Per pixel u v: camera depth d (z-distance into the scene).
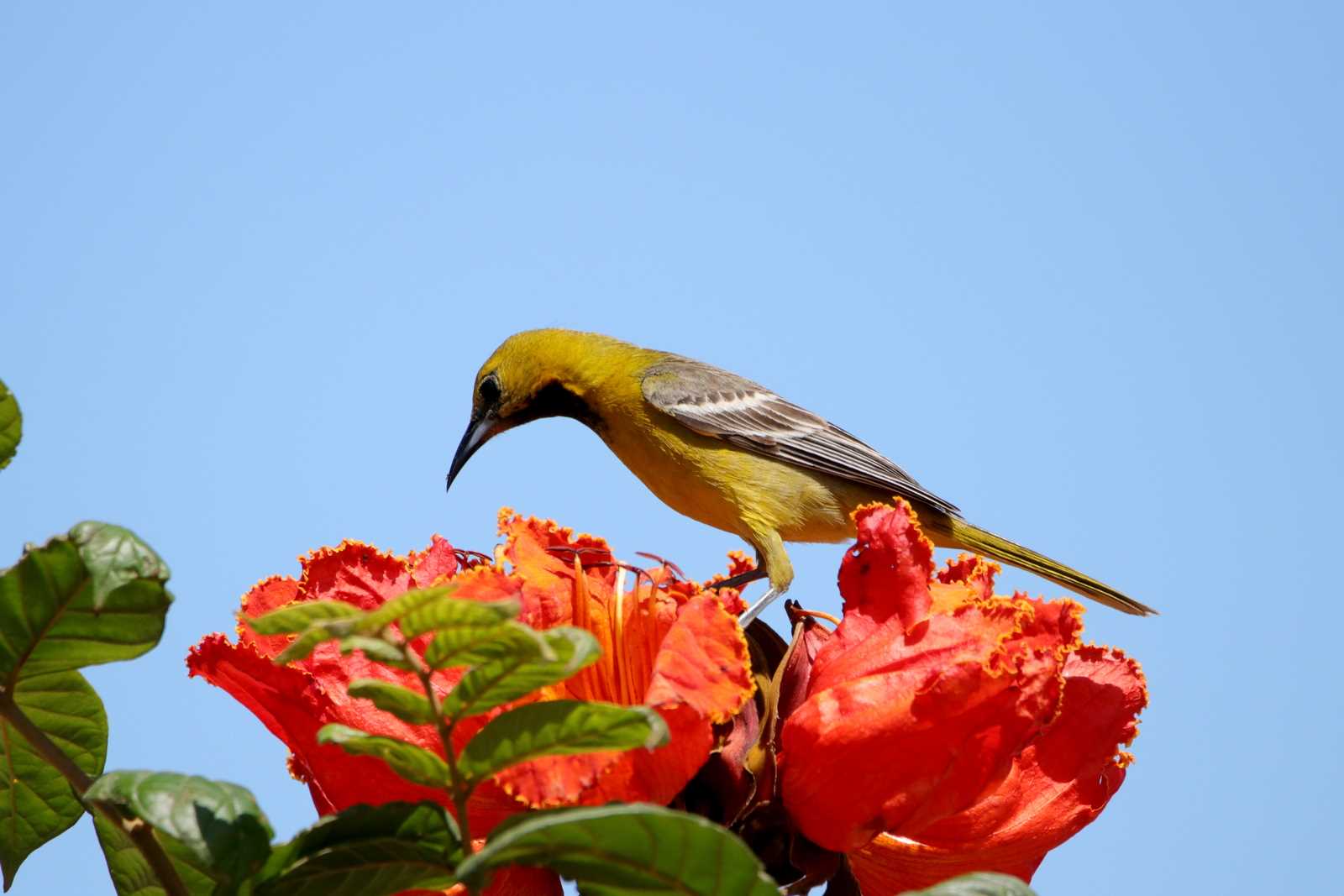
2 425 5.26
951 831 6.02
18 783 5.50
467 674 4.09
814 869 5.54
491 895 5.22
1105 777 6.20
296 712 5.45
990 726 5.30
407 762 4.30
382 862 4.51
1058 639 5.39
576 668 4.00
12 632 4.55
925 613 5.52
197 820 4.32
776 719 5.69
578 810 3.88
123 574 4.48
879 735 5.31
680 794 5.59
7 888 5.61
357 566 5.73
